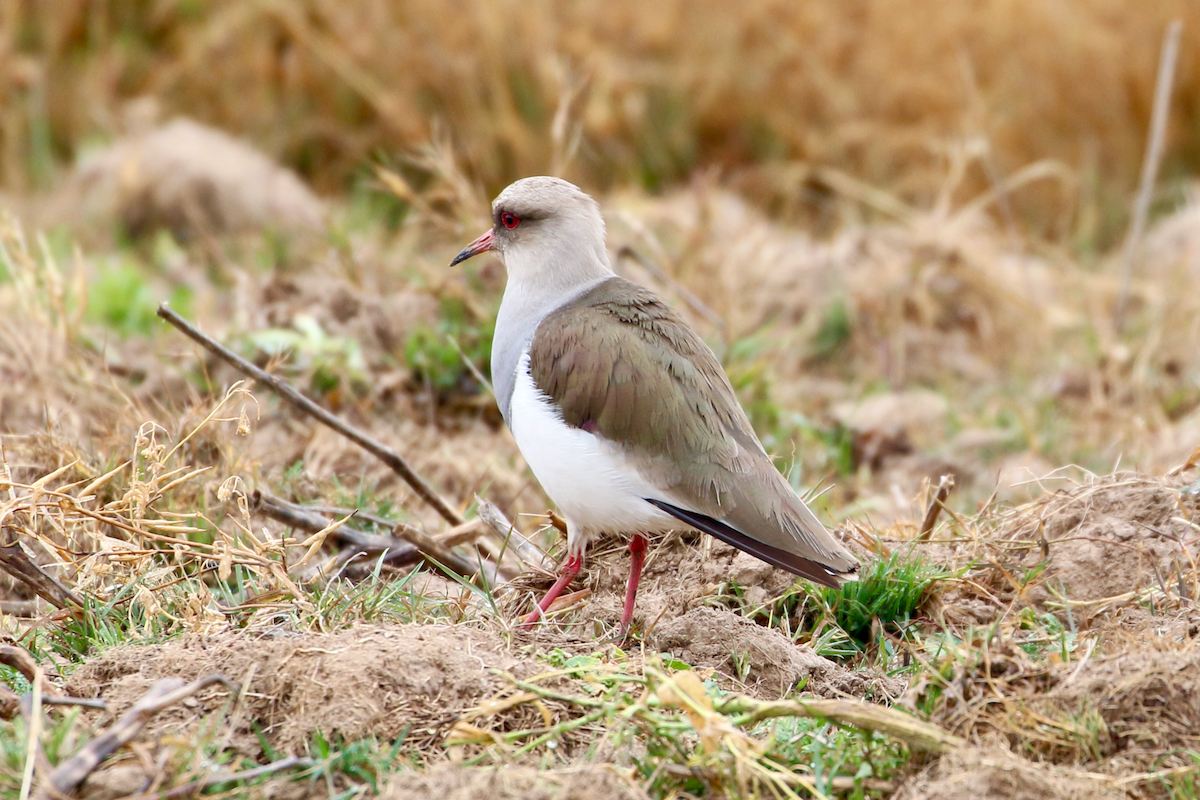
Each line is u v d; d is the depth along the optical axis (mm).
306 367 12180
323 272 14180
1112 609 8375
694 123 21375
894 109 21609
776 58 21547
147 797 5871
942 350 16469
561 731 6617
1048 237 20750
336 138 20234
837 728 6902
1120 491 9289
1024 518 9297
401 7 20484
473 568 9391
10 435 9719
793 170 20672
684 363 8398
